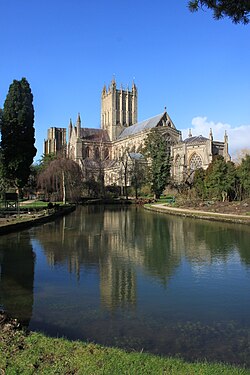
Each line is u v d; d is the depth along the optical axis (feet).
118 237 95.55
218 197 195.42
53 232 104.32
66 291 48.03
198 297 45.65
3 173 178.40
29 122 180.14
